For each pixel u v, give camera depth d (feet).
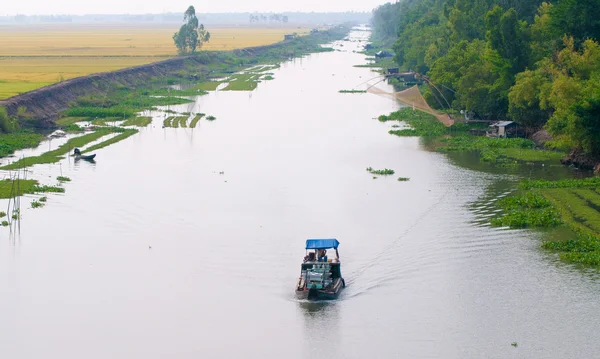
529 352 132.05
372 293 158.81
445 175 265.34
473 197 233.14
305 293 156.97
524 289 157.79
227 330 142.82
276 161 294.66
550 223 200.23
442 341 136.77
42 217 214.69
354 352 133.80
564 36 324.80
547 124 296.30
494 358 130.21
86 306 153.79
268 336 140.26
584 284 159.43
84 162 290.56
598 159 266.36
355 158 299.17
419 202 228.43
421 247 185.47
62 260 179.63
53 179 261.65
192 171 276.00
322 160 295.89
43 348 136.05
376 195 238.27
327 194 240.73
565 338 136.56
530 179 254.88
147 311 151.43
